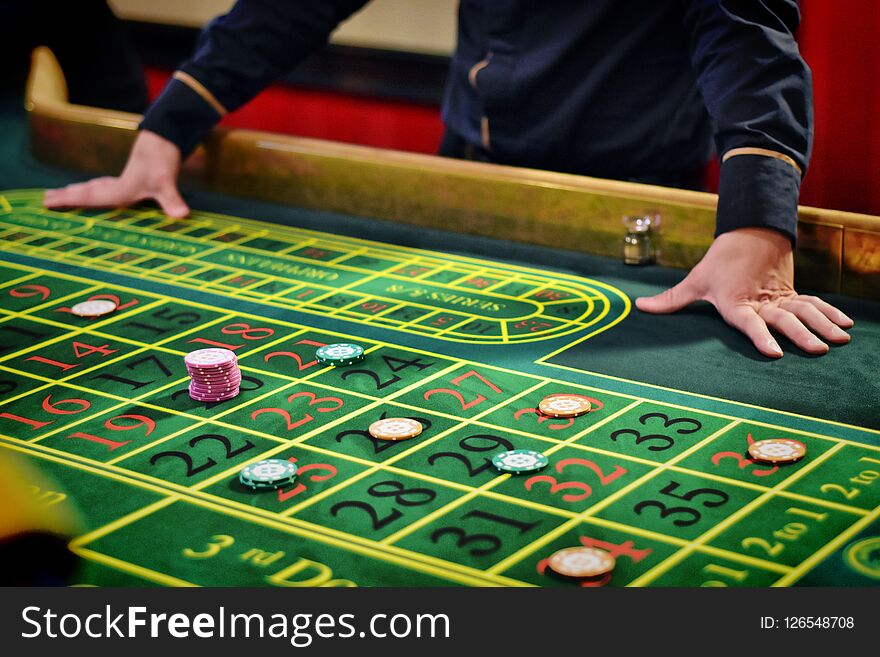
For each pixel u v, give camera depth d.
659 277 3.29
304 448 2.26
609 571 1.82
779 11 3.16
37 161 4.54
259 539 1.92
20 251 3.57
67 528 1.96
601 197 3.43
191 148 4.02
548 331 2.91
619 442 2.28
